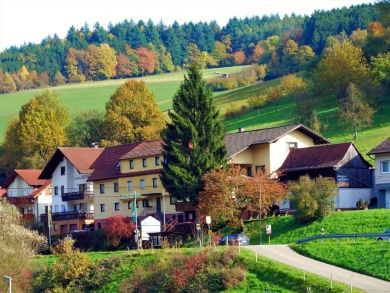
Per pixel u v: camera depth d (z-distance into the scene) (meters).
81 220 158.00
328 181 118.56
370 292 81.94
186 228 128.12
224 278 93.38
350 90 182.75
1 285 106.06
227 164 133.50
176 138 133.38
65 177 168.88
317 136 143.50
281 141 140.25
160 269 101.06
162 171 132.75
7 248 109.88
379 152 128.88
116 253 112.62
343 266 92.12
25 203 177.50
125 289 101.06
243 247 103.75
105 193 157.25
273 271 92.00
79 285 106.50
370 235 99.06
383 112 190.00
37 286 108.25
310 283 86.81
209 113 133.62
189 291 94.44
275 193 124.19
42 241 127.19
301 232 113.94
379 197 130.00
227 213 122.50
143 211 149.50
